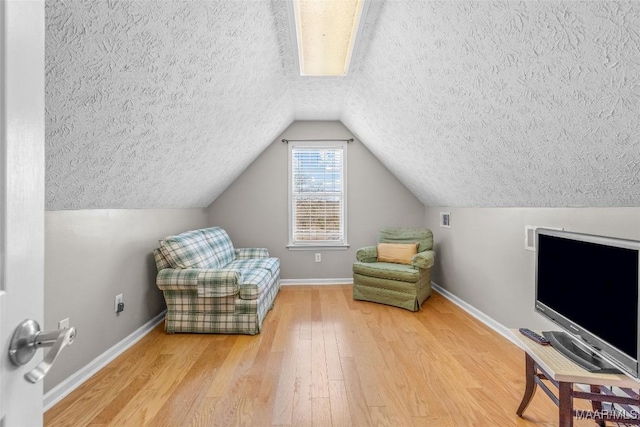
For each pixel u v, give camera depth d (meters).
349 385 1.82
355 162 4.29
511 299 2.49
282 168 4.24
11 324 0.47
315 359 2.14
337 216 4.32
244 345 2.37
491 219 2.75
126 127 1.61
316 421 1.51
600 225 1.72
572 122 1.33
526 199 2.21
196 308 2.61
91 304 1.98
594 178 1.54
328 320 2.90
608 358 1.16
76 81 1.19
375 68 2.36
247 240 4.23
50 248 1.67
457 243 3.40
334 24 1.96
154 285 2.81
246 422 1.51
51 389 1.66
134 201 2.39
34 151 0.52
